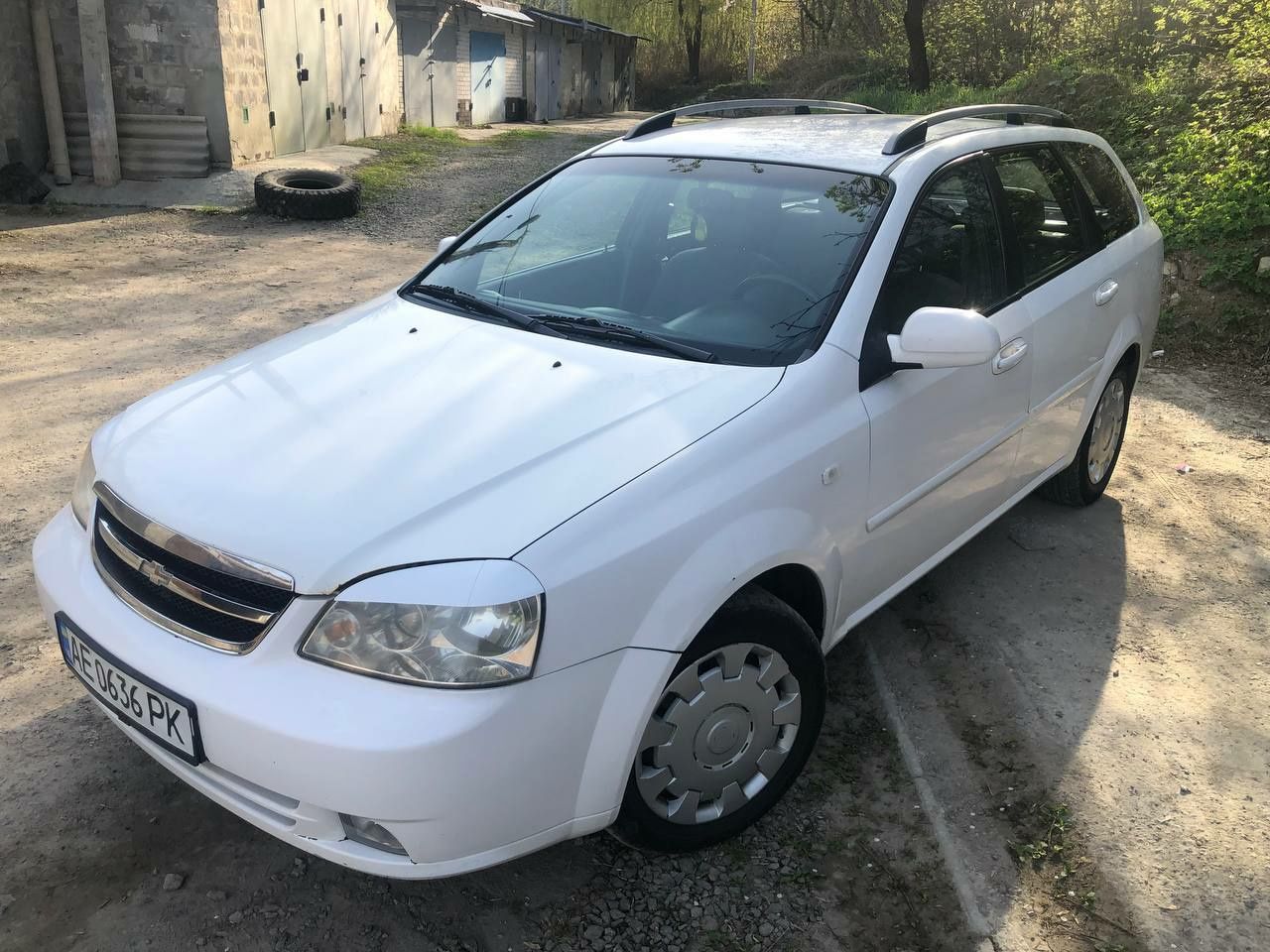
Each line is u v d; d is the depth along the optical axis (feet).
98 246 33.45
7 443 16.22
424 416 7.97
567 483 7.11
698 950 7.50
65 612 7.66
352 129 60.39
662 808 7.83
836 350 8.85
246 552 6.70
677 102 138.10
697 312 9.52
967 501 10.96
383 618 6.36
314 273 30.63
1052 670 11.03
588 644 6.73
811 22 117.60
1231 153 29.22
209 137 43.50
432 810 6.29
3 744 9.36
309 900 7.82
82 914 7.58
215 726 6.55
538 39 98.68
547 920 7.73
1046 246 12.31
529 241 11.26
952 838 8.61
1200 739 9.91
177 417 8.46
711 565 7.39
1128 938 7.63
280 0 48.83
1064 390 12.43
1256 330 22.68
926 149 10.68
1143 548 13.83
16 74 39.96
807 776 9.36
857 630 11.80
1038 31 72.64
